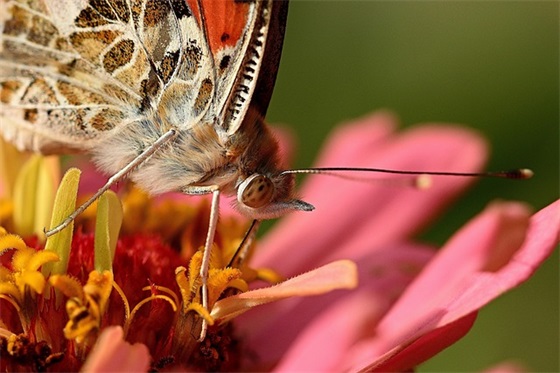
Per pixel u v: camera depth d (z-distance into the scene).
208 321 0.19
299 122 0.23
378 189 0.21
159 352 0.19
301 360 0.20
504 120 0.23
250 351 0.20
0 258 0.19
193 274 0.19
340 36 0.23
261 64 0.19
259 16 0.19
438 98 0.23
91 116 0.19
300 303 0.20
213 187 0.19
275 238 0.21
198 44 0.19
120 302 0.19
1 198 0.20
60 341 0.19
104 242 0.19
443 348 0.19
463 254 0.19
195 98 0.19
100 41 0.19
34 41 0.19
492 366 0.22
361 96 0.23
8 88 0.19
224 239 0.20
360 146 0.22
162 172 0.19
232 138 0.19
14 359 0.19
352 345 0.19
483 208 0.23
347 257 0.21
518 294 0.23
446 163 0.21
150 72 0.19
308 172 0.19
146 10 0.19
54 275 0.19
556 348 0.23
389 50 0.23
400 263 0.20
